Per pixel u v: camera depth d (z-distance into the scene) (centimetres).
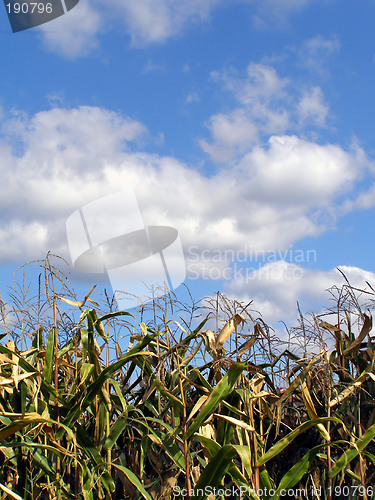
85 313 349
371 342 370
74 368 356
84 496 312
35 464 318
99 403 342
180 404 332
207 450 320
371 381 371
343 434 364
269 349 365
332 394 351
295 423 394
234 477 300
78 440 330
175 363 339
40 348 351
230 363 334
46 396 326
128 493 336
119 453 359
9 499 299
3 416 315
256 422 364
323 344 334
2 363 314
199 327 354
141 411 343
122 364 332
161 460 344
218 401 310
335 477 340
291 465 369
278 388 394
